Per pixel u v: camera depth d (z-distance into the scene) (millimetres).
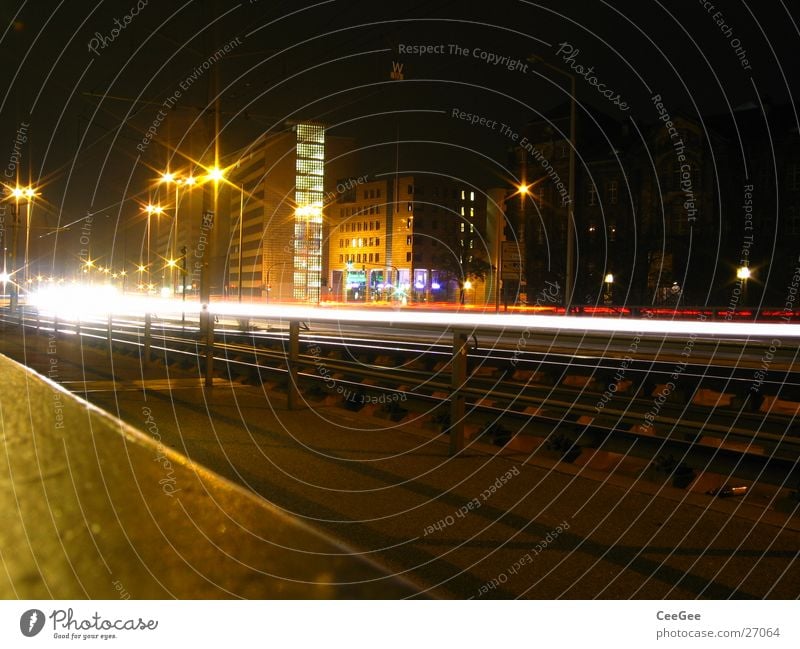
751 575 4066
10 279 31562
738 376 11742
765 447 7527
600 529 4902
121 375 13633
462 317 38812
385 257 116688
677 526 4969
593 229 77000
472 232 119875
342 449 7418
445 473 6441
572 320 33094
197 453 7074
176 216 37031
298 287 107500
